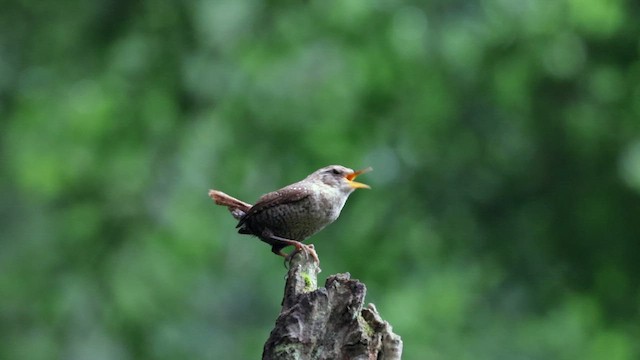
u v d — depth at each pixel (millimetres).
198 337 16312
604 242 16453
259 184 16438
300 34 16000
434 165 16766
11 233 17219
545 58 15812
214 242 16688
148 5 16453
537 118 16344
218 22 15180
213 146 16422
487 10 15477
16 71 17672
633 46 15844
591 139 15930
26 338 16469
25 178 16906
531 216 16688
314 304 6883
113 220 16625
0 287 16766
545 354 16250
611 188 16156
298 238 8625
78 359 16109
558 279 16625
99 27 16641
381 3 15453
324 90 15953
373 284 16219
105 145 16734
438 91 16453
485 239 16719
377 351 6949
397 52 15516
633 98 15891
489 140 16562
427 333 15555
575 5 15016
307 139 16234
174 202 16500
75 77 17172
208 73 15945
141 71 16453
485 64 16172
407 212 16609
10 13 17875
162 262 16516
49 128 16984
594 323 16578
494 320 16469
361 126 16469
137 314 16281
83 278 16531
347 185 8727
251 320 16672
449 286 16250
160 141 16734
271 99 16062
